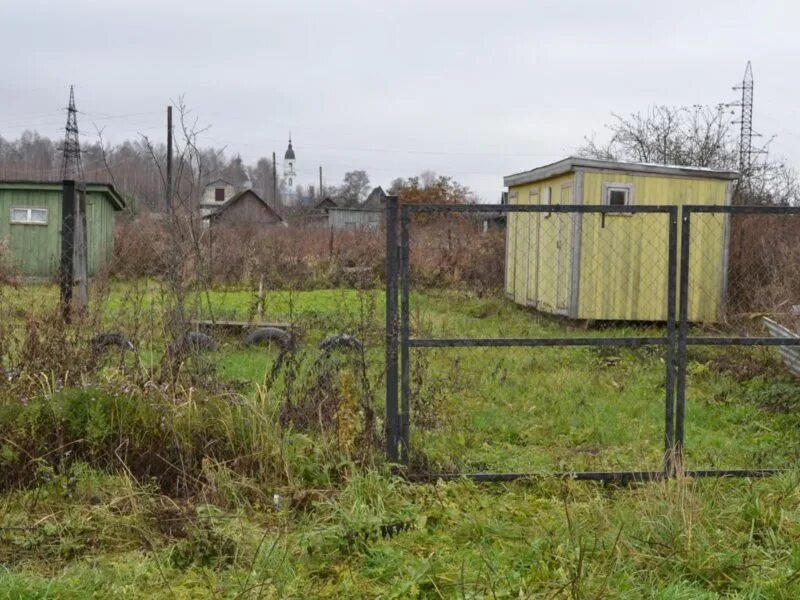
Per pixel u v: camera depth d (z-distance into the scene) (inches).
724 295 496.7
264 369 335.6
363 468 213.6
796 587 155.0
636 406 307.4
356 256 800.3
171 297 270.4
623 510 188.5
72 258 415.2
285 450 215.5
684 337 220.4
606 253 504.1
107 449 218.2
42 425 218.4
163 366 244.1
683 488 189.5
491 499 205.2
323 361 249.3
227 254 690.8
